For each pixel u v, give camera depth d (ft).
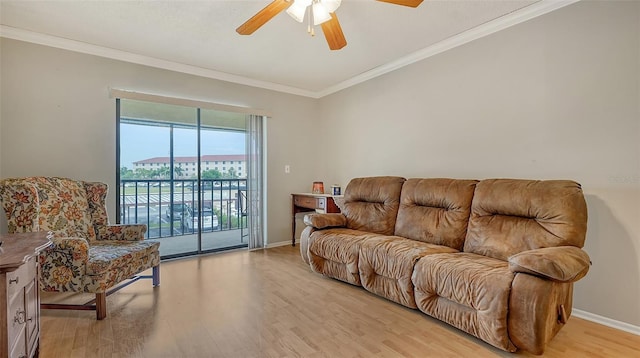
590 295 7.25
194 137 13.57
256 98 14.05
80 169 10.14
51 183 8.43
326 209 12.84
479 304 5.91
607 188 7.03
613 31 6.94
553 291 5.34
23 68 9.27
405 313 7.48
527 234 7.00
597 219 7.17
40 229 7.68
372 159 13.11
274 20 8.58
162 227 13.96
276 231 14.70
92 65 10.32
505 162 8.81
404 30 9.29
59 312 7.51
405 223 9.70
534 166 8.21
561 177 7.74
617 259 6.89
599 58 7.13
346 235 9.66
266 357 5.67
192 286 9.27
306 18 8.29
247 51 10.72
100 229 9.38
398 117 11.96
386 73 12.37
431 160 10.80
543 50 8.02
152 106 12.73
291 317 7.25
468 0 7.72
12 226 7.38
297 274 10.43
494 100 9.04
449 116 10.21
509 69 8.69
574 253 5.72
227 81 13.21
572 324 6.98
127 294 8.63
